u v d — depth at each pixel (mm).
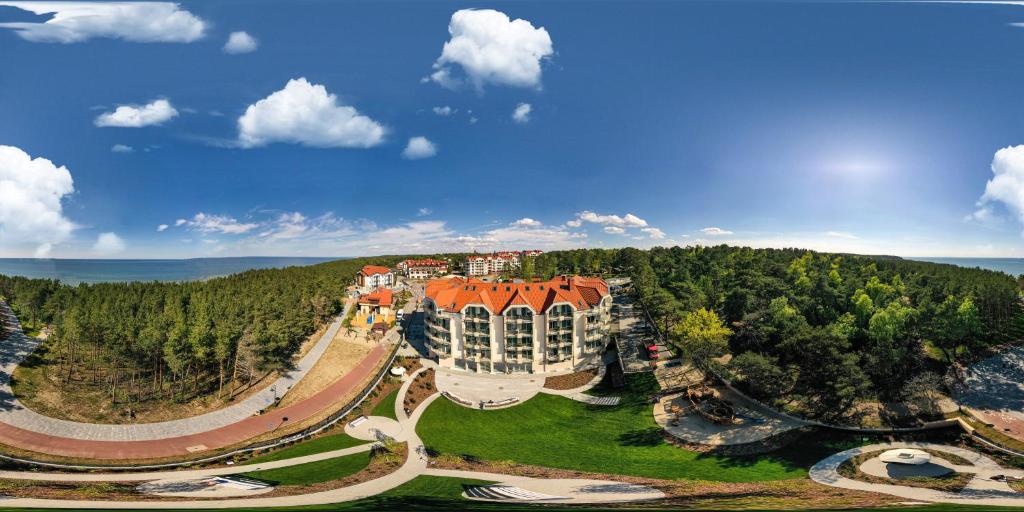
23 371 99812
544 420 91312
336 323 163625
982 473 62438
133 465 67250
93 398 91562
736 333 119688
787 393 88375
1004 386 89062
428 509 46281
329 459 71062
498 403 97688
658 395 96375
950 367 95938
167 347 89750
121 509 45219
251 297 145500
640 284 162000
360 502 49781
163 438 79188
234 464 69375
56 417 81812
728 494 54344
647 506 46906
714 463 69688
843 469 65375
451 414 93000
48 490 52469
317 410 94562
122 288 163500
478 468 67062
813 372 87875
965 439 72750
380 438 81375
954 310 102000
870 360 84688
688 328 103688
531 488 57562
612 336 132625
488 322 116875
